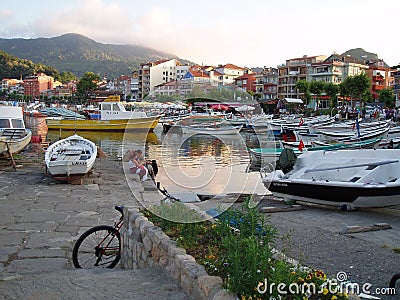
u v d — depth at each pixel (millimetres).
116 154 23875
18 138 18688
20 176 14438
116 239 6543
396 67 67688
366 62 99375
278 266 3818
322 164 11633
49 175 14352
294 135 29562
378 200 9344
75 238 7586
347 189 9547
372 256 6227
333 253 6375
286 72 88188
